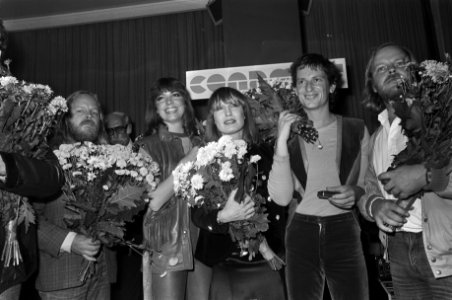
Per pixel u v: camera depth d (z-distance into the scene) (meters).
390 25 5.70
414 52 5.61
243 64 4.10
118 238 1.98
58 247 1.83
